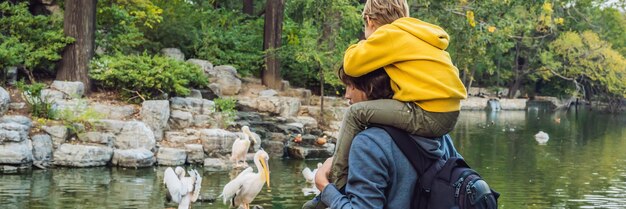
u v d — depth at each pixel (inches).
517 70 2273.6
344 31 1106.7
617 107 2317.9
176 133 741.3
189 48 1045.2
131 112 754.2
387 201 109.0
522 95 2421.3
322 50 1000.2
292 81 1124.5
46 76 848.3
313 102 1021.8
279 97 917.2
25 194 518.9
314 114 936.9
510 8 1179.9
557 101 2364.7
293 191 580.7
